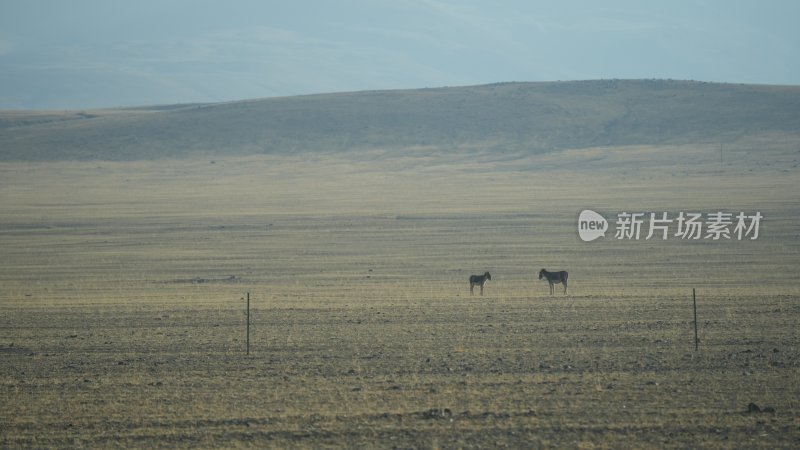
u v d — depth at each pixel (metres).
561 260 88.00
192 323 51.50
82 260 95.62
